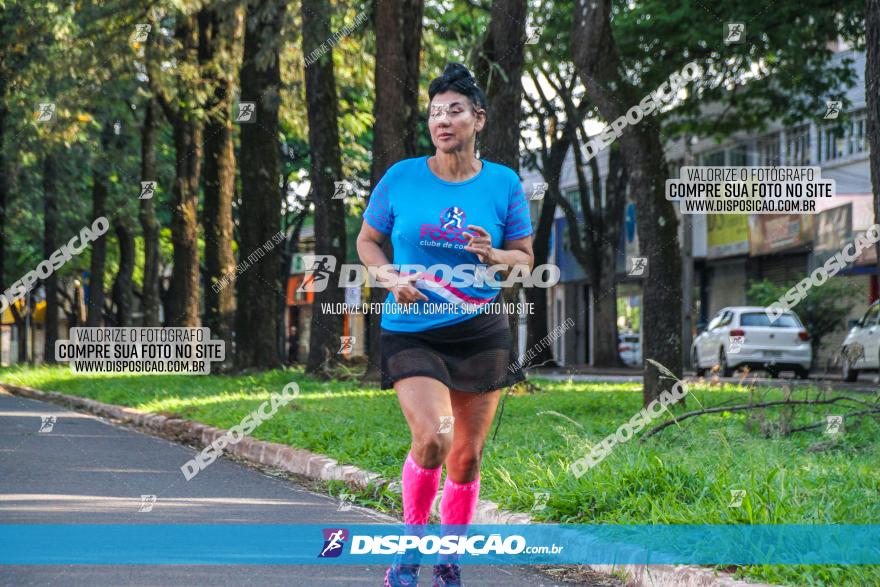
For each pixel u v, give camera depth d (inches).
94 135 1258.0
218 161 1034.7
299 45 940.6
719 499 253.9
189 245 1112.8
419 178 201.8
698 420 471.5
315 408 593.9
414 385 195.2
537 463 340.8
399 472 353.4
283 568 236.4
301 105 1003.9
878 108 379.2
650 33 925.8
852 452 376.5
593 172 1422.2
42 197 1435.8
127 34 947.3
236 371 978.7
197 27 1053.8
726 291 1507.1
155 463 442.9
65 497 336.2
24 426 612.7
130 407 719.1
